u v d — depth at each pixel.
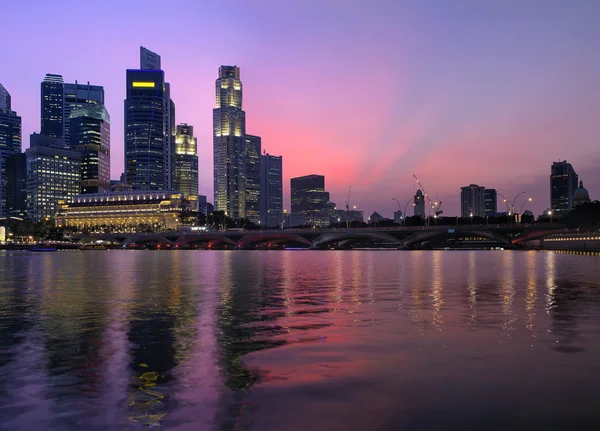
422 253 180.25
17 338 18.86
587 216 185.25
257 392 12.04
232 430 9.84
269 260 112.25
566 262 88.44
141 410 10.97
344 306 27.78
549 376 13.12
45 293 36.41
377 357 15.29
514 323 21.45
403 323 21.66
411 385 12.44
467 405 11.05
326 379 13.02
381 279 49.00
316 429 9.84
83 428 10.02
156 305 28.67
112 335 19.36
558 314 24.08
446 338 18.19
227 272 63.00
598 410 10.72
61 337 19.00
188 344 17.56
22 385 12.80
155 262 103.56
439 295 33.28
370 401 11.34
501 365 14.23
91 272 65.94
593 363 14.41
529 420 10.20
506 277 50.34
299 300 30.92
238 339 18.41
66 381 13.12
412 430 9.75
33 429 10.02
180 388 12.43
